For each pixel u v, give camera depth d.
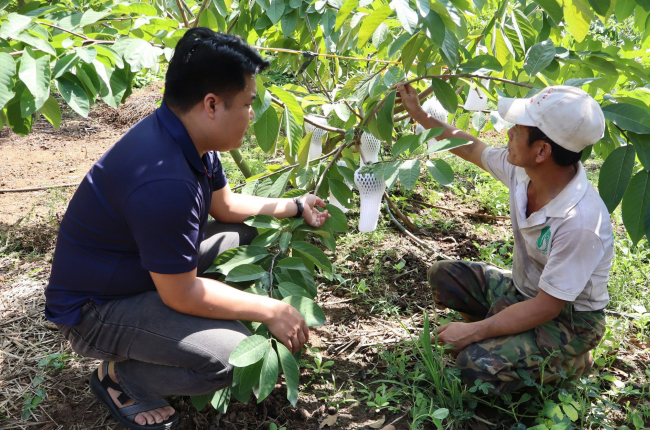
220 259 2.07
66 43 1.88
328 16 2.72
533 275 2.16
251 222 2.17
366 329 2.75
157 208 1.60
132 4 2.26
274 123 2.54
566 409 1.92
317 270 3.22
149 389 1.93
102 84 1.92
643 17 2.78
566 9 2.39
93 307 1.83
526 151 1.91
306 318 1.95
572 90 1.85
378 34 2.54
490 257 3.26
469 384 2.10
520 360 2.03
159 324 1.79
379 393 2.28
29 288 2.97
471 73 2.31
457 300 2.44
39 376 2.32
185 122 1.71
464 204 4.22
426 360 2.14
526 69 2.18
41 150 5.47
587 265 1.90
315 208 2.47
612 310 2.78
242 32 3.02
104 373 2.04
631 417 2.07
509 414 2.11
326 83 3.86
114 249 1.78
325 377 2.39
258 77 2.28
